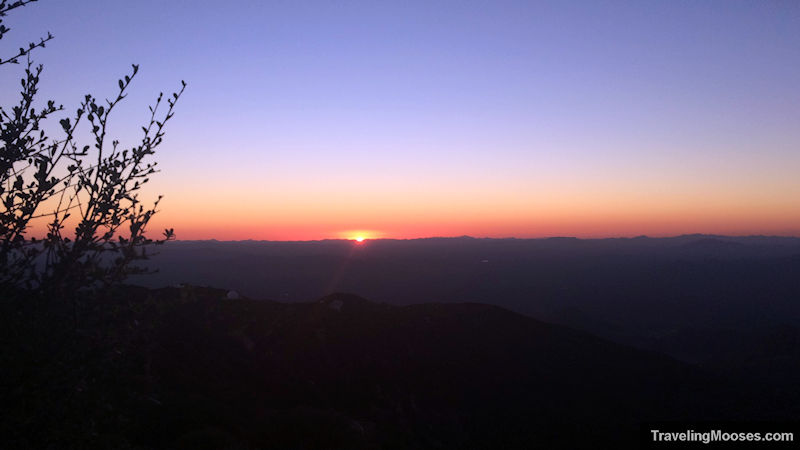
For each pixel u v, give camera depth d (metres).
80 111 3.59
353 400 14.49
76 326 3.27
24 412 3.01
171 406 8.44
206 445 7.28
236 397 11.36
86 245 3.40
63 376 3.08
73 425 3.12
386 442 11.53
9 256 3.37
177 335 13.30
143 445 6.73
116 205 3.53
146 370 3.99
